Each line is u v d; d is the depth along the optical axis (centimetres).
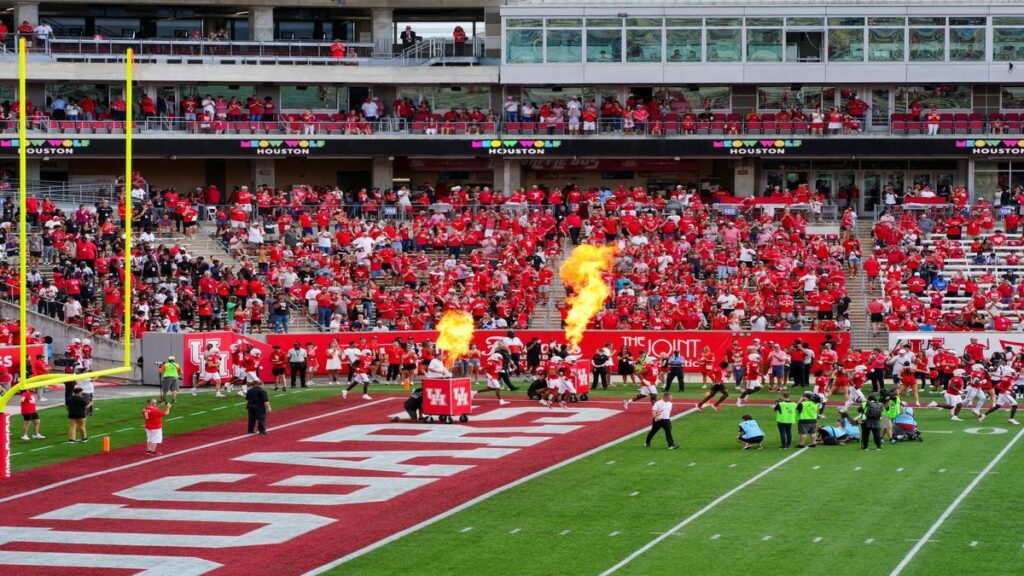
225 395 5000
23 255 3102
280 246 6169
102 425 4312
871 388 5144
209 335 5325
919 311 5675
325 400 4844
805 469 3475
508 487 3291
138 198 6531
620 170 7738
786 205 6606
